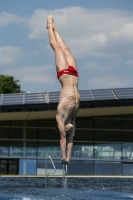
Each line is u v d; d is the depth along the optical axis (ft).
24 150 146.10
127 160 146.20
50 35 46.11
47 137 147.13
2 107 132.57
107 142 147.33
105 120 148.56
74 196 53.11
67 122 43.75
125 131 147.74
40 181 87.30
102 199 50.70
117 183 83.61
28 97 139.23
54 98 137.28
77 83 44.52
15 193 56.18
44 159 145.38
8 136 146.61
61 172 144.87
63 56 44.83
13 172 144.66
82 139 147.54
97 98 135.03
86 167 145.79
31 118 145.79
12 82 246.88
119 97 134.72
